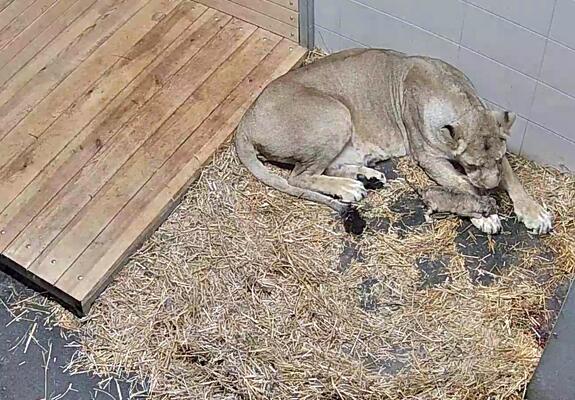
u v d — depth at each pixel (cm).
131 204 480
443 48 491
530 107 480
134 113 512
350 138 491
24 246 468
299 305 454
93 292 456
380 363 438
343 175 494
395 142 498
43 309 462
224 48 536
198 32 543
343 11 511
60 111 514
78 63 532
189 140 501
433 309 451
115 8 551
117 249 465
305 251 470
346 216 476
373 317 450
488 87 490
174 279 463
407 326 446
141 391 437
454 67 487
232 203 485
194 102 516
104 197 483
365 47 522
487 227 471
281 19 532
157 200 481
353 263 467
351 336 445
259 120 479
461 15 470
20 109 515
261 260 467
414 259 468
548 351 402
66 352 449
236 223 479
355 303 455
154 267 467
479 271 464
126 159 496
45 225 475
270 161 497
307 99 475
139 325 452
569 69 454
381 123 494
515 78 475
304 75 488
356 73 490
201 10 550
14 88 523
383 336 444
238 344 444
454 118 462
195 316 453
